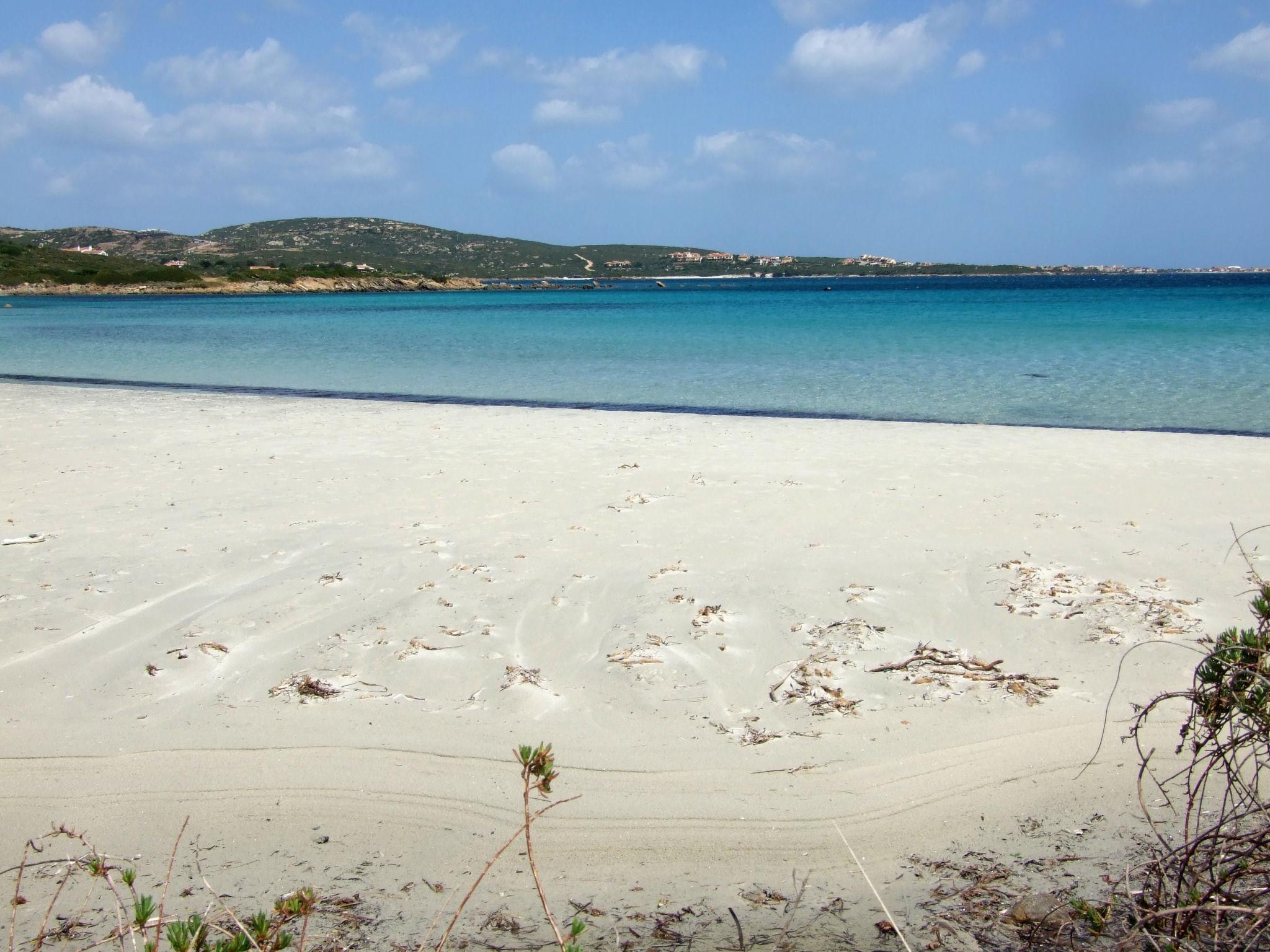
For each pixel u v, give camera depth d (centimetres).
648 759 391
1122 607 525
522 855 336
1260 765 284
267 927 234
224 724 420
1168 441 1052
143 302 6644
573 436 1138
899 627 513
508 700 439
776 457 983
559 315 4419
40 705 438
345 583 589
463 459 983
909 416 1325
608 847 339
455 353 2462
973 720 415
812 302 5409
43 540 686
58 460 989
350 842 342
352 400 1574
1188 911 248
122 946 273
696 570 607
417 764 389
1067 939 286
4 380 1927
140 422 1269
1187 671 449
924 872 325
